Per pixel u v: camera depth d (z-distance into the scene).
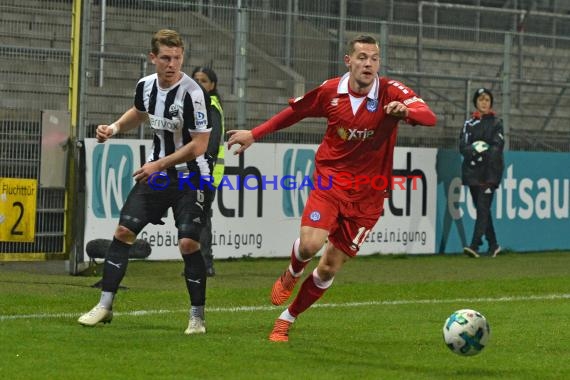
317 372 16.11
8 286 27.09
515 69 43.38
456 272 34.00
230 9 36.34
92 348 17.61
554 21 47.97
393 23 39.88
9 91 30.55
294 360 17.11
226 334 19.70
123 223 19.80
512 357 18.00
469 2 48.09
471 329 17.00
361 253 37.94
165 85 19.41
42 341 18.22
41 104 30.95
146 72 35.31
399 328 21.17
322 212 18.56
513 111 43.16
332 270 19.00
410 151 38.84
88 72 32.88
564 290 28.88
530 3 49.50
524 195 41.66
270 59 37.16
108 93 34.00
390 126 18.72
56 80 31.25
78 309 23.08
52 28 35.91
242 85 36.25
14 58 30.67
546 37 43.91
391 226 38.50
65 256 30.55
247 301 25.44
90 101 33.66
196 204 19.73
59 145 30.44
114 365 16.17
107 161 32.44
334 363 16.97
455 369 16.78
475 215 40.56
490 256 39.56
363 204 18.83
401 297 26.81
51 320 20.92
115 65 34.69
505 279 31.64
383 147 18.81
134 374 15.54
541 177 42.16
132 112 20.20
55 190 30.47
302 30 37.62
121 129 20.23
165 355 17.12
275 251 36.31
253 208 35.78
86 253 30.16
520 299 26.59
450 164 39.81
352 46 18.53
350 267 34.66
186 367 16.17
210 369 16.09
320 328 20.98
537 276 33.03
